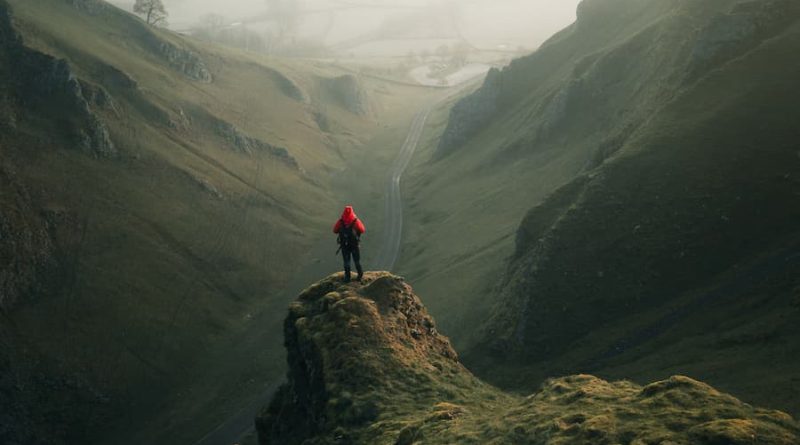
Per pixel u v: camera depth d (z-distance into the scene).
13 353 67.12
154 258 87.31
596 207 61.00
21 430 61.38
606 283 56.22
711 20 73.94
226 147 125.69
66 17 128.50
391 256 103.19
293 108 165.12
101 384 69.06
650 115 75.25
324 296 26.31
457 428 15.91
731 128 59.81
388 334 24.02
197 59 148.62
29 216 79.50
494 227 92.88
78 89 98.62
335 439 19.42
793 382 33.16
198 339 80.12
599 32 129.38
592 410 13.80
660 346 47.44
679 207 56.91
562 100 106.88
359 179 144.50
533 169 104.00
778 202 52.97
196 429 65.19
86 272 79.50
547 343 55.38
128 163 99.94
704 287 51.25
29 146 88.31
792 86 60.59
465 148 136.50
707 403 12.55
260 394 70.19
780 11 71.56
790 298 43.47
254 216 109.69
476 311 70.06
